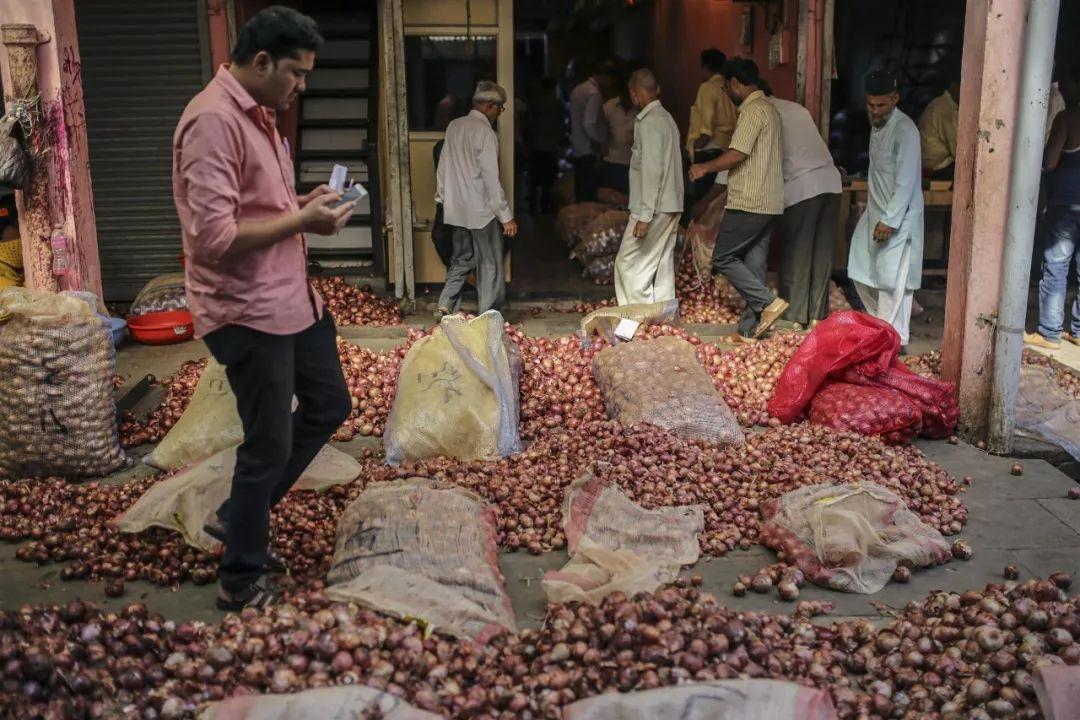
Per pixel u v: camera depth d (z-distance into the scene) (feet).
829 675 10.80
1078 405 19.43
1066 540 14.67
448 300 27.07
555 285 31.32
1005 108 17.24
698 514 14.57
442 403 17.33
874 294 24.80
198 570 13.05
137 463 17.56
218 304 11.10
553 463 16.30
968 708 10.39
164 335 25.16
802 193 25.43
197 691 10.28
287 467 12.84
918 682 10.86
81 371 16.51
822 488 14.51
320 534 13.69
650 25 51.57
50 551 13.91
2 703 9.84
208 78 28.99
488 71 28.32
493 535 13.96
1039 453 18.26
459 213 26.09
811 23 29.19
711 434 17.90
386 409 19.45
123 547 13.65
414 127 28.73
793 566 13.39
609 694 9.89
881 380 18.95
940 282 31.19
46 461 16.56
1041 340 25.35
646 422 17.98
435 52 28.14
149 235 29.89
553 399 19.88
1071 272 32.30
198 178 10.52
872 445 17.43
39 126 19.81
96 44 28.66
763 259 25.21
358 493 15.26
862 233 24.13
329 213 10.76
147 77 28.91
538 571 13.50
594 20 57.77
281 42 10.73
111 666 10.70
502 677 10.43
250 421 11.62
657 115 25.34
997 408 18.02
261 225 10.78
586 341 22.02
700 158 33.42
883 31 36.19
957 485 16.34
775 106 25.25
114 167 29.40
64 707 9.83
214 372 17.76
